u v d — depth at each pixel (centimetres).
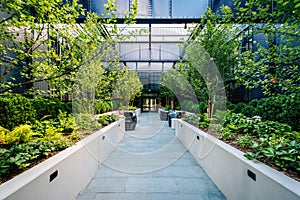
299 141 261
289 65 290
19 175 166
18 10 241
